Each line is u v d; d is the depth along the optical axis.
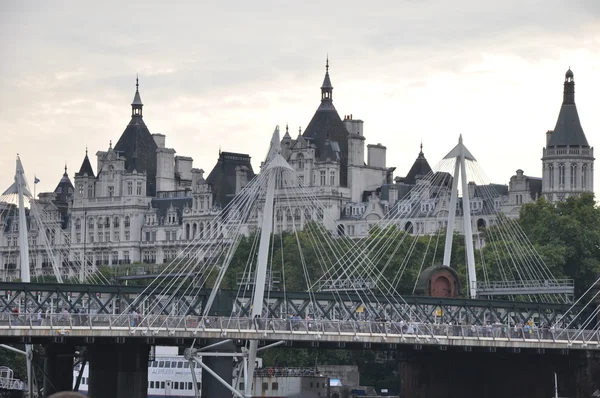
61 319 195.38
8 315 193.00
